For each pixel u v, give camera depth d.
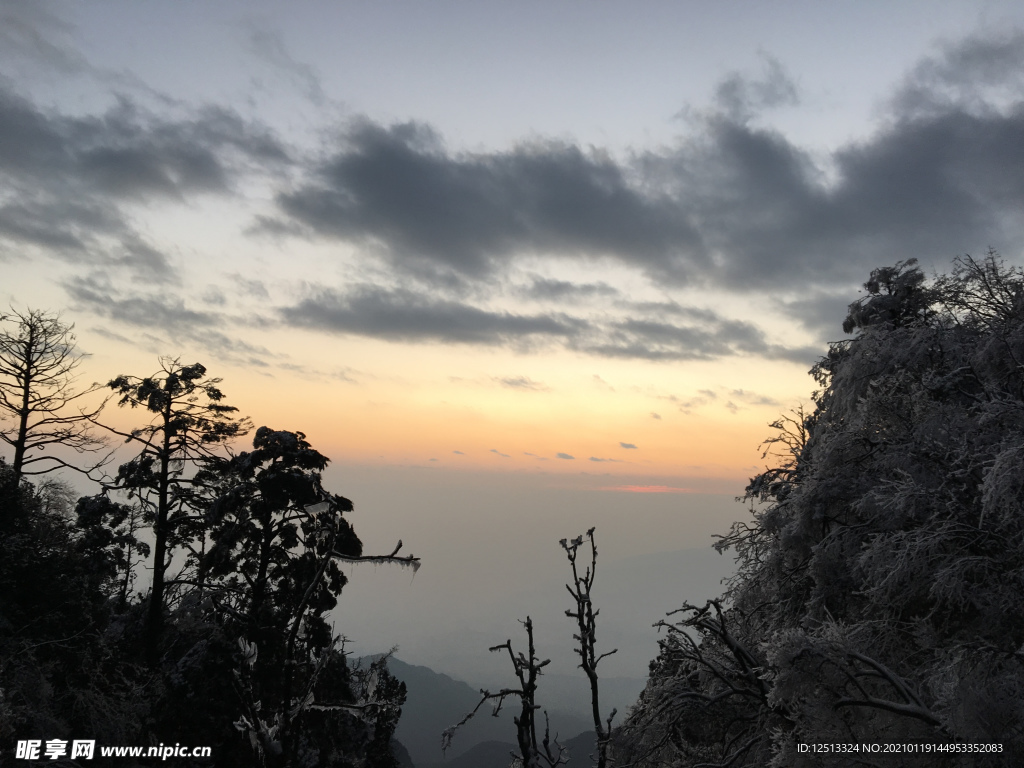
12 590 20.27
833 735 10.69
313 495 24.56
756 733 14.16
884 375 15.38
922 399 14.70
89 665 21.06
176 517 29.69
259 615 23.52
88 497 28.89
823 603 13.95
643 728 14.35
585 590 8.56
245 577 25.34
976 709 9.34
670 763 15.22
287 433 26.55
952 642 11.77
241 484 26.81
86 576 24.48
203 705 21.38
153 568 28.70
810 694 10.87
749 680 13.10
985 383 14.23
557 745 7.24
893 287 16.75
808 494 14.58
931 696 11.10
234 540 25.33
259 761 7.21
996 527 11.46
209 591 25.97
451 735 6.70
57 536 23.94
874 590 12.02
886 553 11.92
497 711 7.26
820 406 18.77
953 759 10.33
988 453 12.14
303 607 7.88
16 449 28.89
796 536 15.01
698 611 13.19
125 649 27.69
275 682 18.91
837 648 10.79
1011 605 10.86
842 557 13.70
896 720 11.33
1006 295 15.38
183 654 25.03
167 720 21.47
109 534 28.67
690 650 12.98
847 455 15.01
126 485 29.30
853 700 10.45
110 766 19.06
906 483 12.45
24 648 18.86
